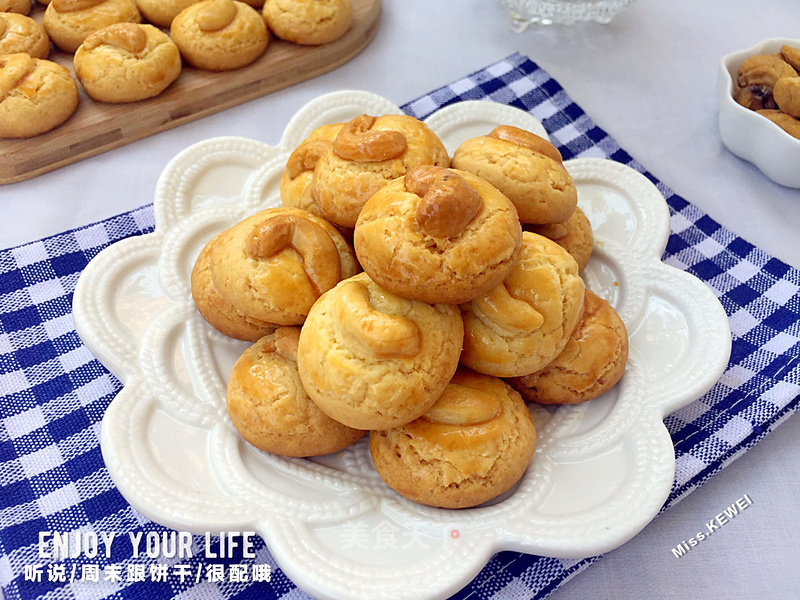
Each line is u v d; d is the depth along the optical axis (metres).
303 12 0.36
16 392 0.27
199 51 0.35
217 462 0.23
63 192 0.34
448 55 0.40
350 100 0.31
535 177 0.25
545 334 0.23
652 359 0.25
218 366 0.26
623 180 0.30
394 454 0.22
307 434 0.23
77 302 0.25
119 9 0.36
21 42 0.35
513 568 0.24
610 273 0.28
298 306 0.24
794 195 0.34
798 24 0.41
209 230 0.28
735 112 0.33
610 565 0.24
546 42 0.40
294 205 0.27
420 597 0.20
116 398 0.23
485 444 0.22
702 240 0.31
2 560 0.24
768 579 0.24
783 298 0.29
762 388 0.26
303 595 0.23
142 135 0.36
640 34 0.40
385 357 0.21
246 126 0.36
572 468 0.23
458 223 0.21
